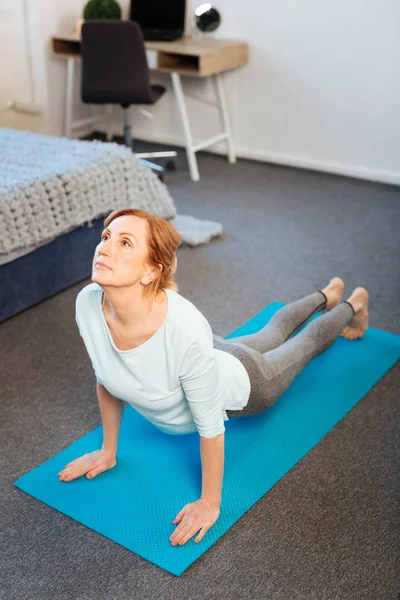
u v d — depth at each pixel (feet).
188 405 5.59
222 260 10.64
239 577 5.31
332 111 14.29
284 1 13.99
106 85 13.52
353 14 13.42
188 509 5.72
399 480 6.32
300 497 6.07
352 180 14.26
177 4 14.73
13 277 8.77
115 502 5.96
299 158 14.99
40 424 7.03
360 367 7.86
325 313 7.50
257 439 6.72
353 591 5.20
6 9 14.30
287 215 12.45
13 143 10.39
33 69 15.19
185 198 13.19
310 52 14.10
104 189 9.66
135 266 4.81
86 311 5.33
